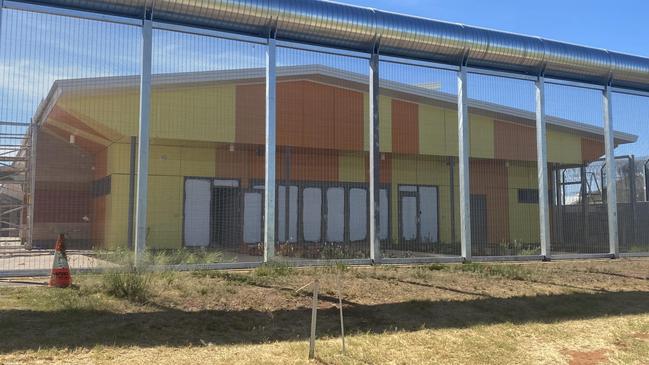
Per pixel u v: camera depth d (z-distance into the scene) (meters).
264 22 12.39
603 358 7.67
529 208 22.08
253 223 18.47
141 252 10.77
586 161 21.41
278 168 19.08
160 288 9.25
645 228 17.94
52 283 9.26
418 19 13.84
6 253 13.57
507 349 7.77
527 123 21.28
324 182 19.94
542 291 11.16
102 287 9.10
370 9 13.46
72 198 16.66
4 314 7.41
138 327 7.38
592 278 12.72
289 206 18.86
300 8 12.52
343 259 13.12
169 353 6.60
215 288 9.56
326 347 7.21
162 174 18.28
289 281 10.57
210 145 18.33
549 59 15.35
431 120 21.97
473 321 8.98
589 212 18.94
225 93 17.45
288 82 19.08
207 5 11.64
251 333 7.61
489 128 22.00
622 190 18.69
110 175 17.05
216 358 6.55
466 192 14.19
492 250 18.17
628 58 16.59
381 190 21.56
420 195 22.38
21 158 17.78
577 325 9.11
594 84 16.72
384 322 8.58
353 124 20.20
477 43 14.38
